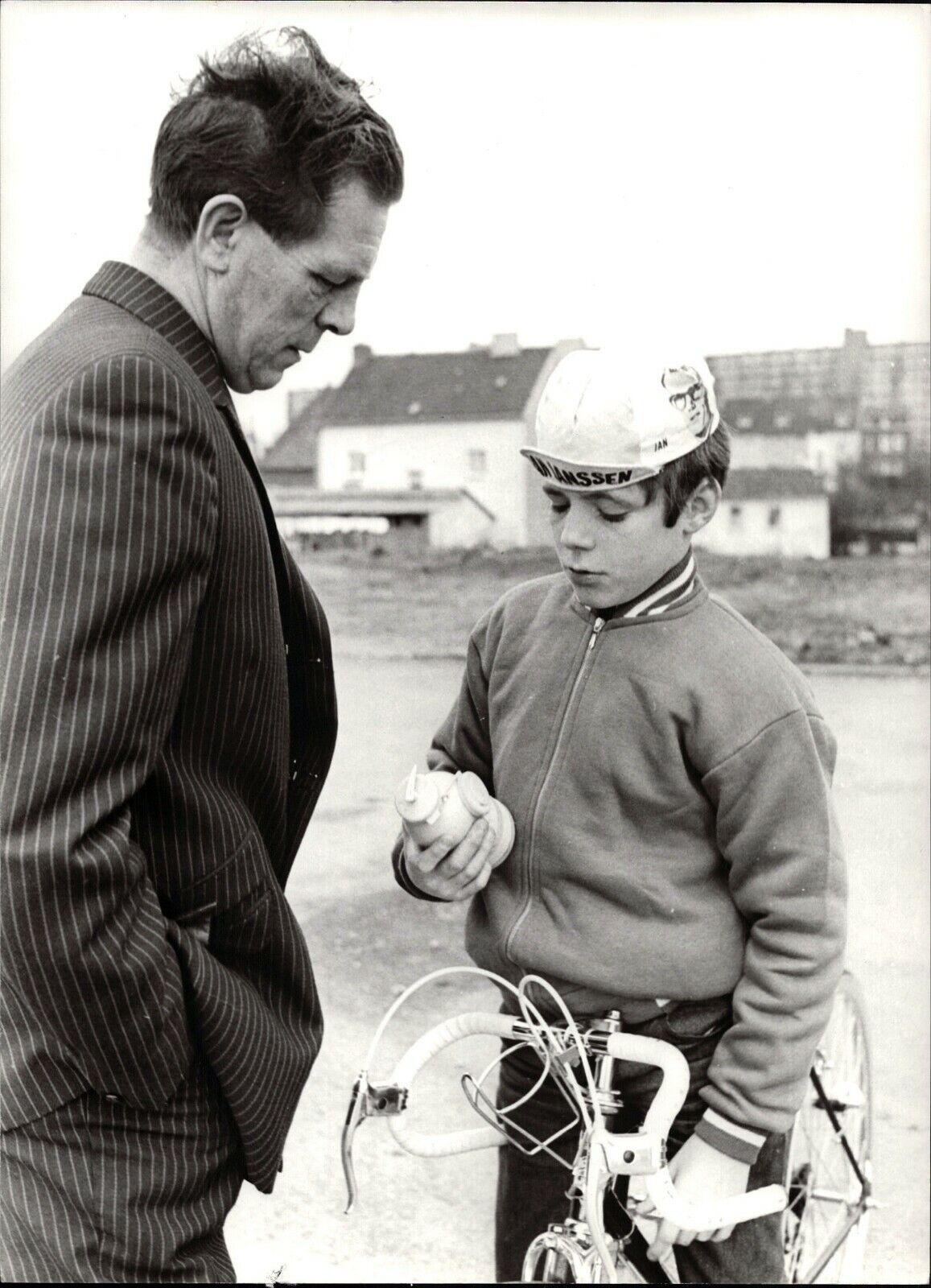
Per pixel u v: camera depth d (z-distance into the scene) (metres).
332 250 1.43
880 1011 3.50
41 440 1.24
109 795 1.23
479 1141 1.60
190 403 1.30
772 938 1.59
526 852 1.68
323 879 4.33
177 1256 1.37
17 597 1.22
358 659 7.40
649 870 1.63
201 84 1.41
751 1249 1.70
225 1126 1.43
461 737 1.88
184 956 1.35
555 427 1.56
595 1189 1.46
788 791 1.57
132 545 1.23
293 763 1.75
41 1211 1.32
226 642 1.39
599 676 1.65
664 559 1.61
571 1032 1.52
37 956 1.22
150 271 1.43
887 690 6.77
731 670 1.59
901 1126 2.99
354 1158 2.83
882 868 4.42
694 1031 1.66
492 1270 2.41
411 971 3.69
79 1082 1.32
